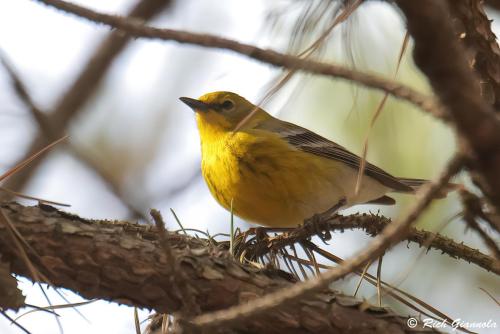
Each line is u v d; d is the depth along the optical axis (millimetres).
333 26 4898
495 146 4027
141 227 8227
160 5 13680
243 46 5137
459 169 4582
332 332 6902
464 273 9531
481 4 7426
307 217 12109
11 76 12078
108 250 6879
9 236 6750
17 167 6414
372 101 8086
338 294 7125
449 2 7059
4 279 6602
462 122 4023
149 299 6938
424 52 3863
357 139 10031
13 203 7027
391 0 4242
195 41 5273
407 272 7297
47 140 12938
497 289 9484
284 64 4961
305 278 8094
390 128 8547
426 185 4953
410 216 4949
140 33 5375
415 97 4602
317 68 4875
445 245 7984
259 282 7098
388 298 9188
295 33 5012
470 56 7234
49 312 6629
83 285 6910
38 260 6789
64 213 7086
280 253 8672
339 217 8820
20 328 6578
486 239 6852
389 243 5145
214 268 7113
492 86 7238
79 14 5414
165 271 6887
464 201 6816
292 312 6898
